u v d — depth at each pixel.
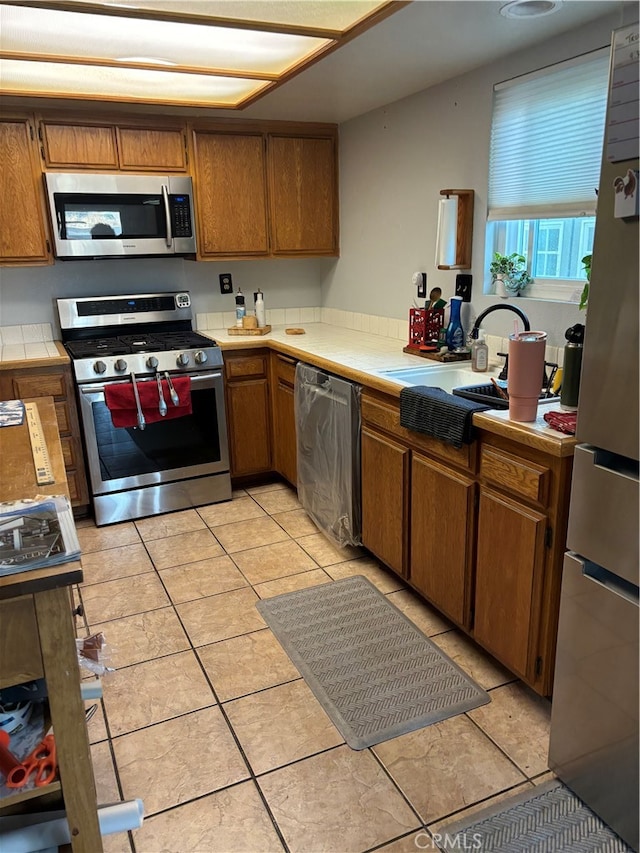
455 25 2.17
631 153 1.22
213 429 3.50
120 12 1.96
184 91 3.04
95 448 3.21
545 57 2.35
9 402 2.34
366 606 2.51
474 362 2.68
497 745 1.80
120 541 3.13
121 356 3.19
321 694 2.03
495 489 1.93
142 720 1.93
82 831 1.29
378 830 1.55
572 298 2.44
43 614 1.14
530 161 2.50
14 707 1.39
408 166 3.23
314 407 3.04
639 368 1.27
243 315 4.02
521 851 1.49
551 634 1.79
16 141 3.12
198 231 3.61
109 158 3.32
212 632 2.36
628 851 1.48
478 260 2.85
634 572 1.34
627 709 1.42
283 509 3.49
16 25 2.10
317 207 3.89
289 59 2.57
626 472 1.36
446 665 2.15
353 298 3.96
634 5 1.19
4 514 1.31
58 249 3.24
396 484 2.45
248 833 1.55
